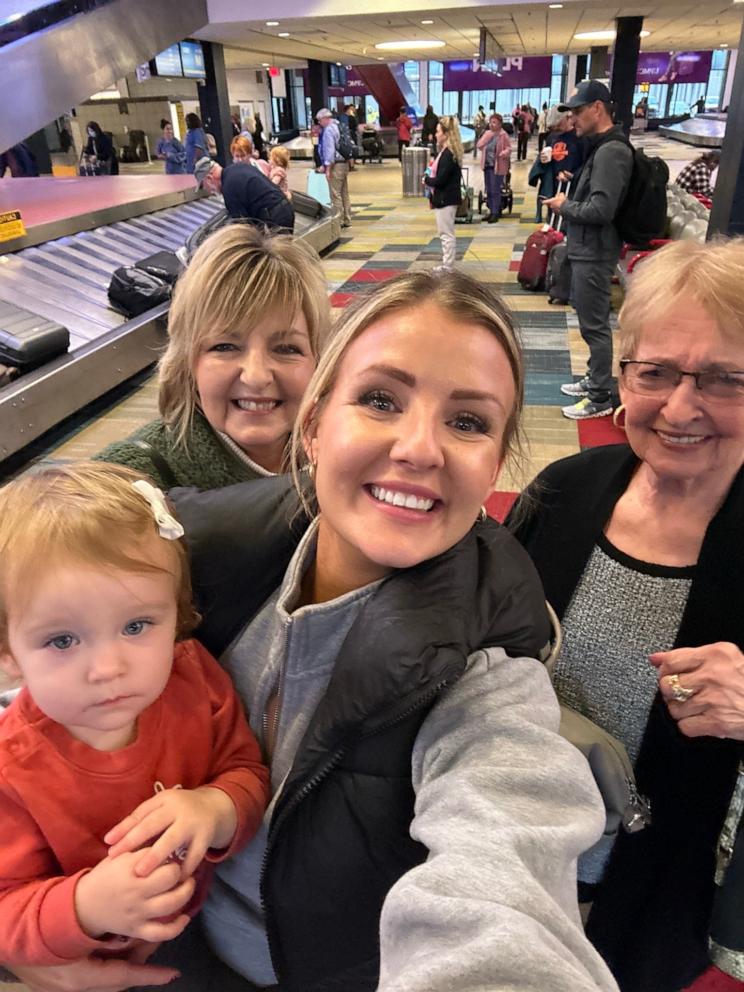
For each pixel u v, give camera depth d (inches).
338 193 487.8
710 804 44.6
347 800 29.0
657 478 45.2
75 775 32.0
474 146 1004.6
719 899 45.6
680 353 40.1
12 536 30.3
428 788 26.0
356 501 27.4
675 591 45.1
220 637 37.7
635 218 172.7
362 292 30.1
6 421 166.7
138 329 223.9
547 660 33.7
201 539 36.4
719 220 216.5
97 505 31.6
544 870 23.0
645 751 46.0
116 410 209.2
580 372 219.0
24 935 30.2
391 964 22.5
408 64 1470.2
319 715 28.6
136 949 35.2
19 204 346.0
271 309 51.2
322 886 30.6
